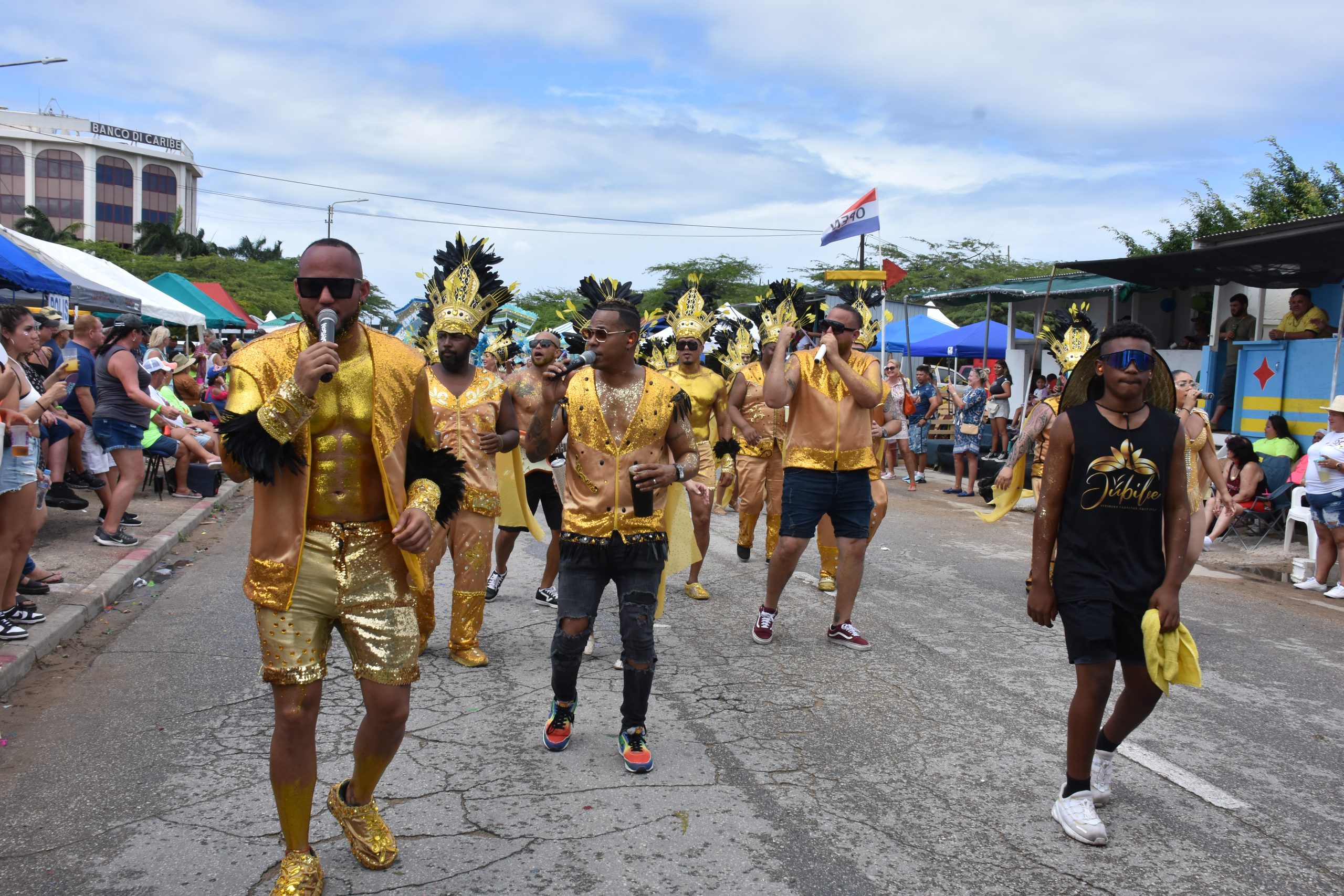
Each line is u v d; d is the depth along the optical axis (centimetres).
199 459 1172
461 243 575
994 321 2283
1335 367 1062
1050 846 353
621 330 416
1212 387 1366
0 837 342
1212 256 1115
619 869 329
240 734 445
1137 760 438
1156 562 359
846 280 743
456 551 557
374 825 328
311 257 285
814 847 348
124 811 364
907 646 620
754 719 481
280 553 291
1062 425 364
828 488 597
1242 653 624
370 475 301
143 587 739
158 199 9131
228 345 2811
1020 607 735
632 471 405
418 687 521
